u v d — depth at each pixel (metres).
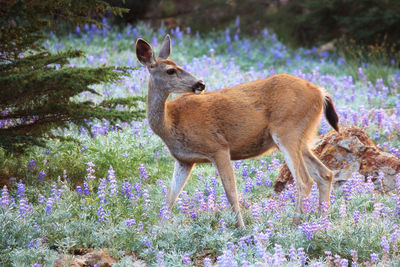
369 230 8.77
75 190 11.27
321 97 10.52
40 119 11.27
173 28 32.34
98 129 14.30
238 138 10.16
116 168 12.66
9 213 9.09
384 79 23.86
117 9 12.03
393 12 29.36
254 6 34.44
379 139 15.01
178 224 9.62
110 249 8.62
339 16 31.64
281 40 33.03
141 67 20.12
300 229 8.95
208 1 33.09
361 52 29.11
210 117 9.98
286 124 10.12
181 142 9.98
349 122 15.64
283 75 10.44
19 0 10.34
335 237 8.63
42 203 10.27
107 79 10.62
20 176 11.88
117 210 9.95
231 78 20.97
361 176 10.87
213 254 8.73
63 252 8.43
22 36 11.48
